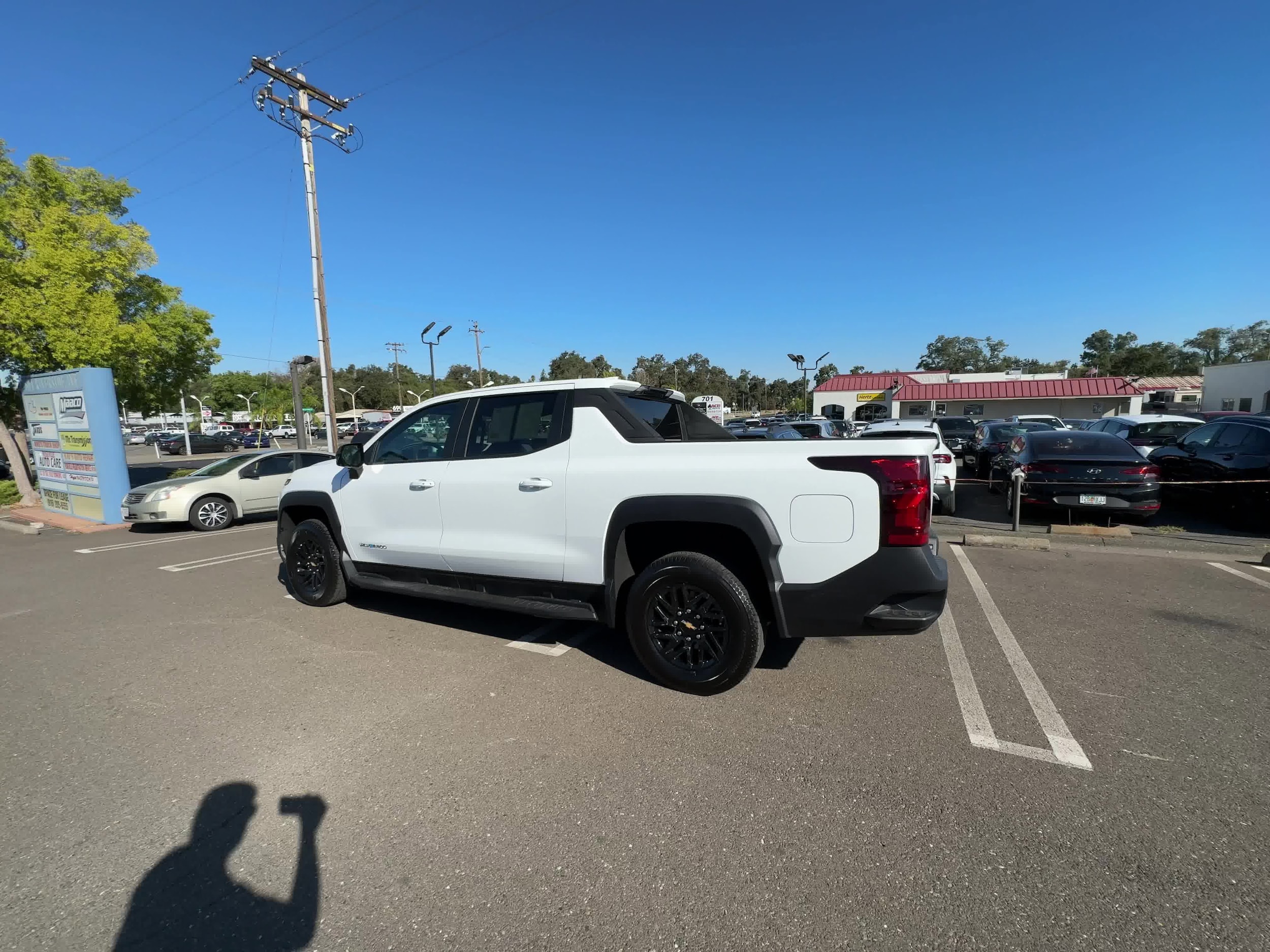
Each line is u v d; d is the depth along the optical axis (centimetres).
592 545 387
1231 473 865
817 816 260
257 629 511
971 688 376
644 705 361
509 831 254
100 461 1186
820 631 338
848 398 5312
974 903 213
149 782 293
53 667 440
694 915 210
